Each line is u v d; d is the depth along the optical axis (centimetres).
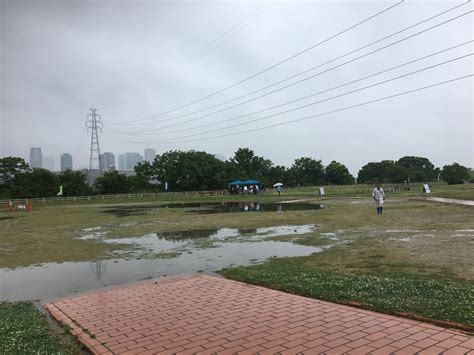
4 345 505
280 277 816
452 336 469
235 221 2131
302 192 6319
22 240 1670
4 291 838
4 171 6919
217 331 534
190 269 1001
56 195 6981
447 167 9331
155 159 8588
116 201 5300
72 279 933
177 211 3086
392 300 607
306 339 487
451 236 1266
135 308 662
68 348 499
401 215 2056
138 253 1265
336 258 1022
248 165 10094
